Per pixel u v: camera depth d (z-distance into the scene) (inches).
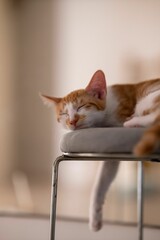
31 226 50.4
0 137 98.6
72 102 36.7
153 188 65.4
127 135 29.4
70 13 98.6
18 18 104.4
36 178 102.2
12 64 104.0
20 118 105.0
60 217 54.9
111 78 91.0
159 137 27.1
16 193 82.5
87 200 72.7
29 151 104.7
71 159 31.7
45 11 102.2
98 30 94.0
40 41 103.2
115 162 39.8
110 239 45.9
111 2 91.8
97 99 36.7
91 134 30.5
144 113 34.4
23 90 104.8
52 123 103.0
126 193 65.2
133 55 89.0
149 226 49.9
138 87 37.2
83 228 49.8
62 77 100.9
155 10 86.1
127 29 89.7
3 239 46.4
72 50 99.0
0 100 99.4
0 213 57.2
